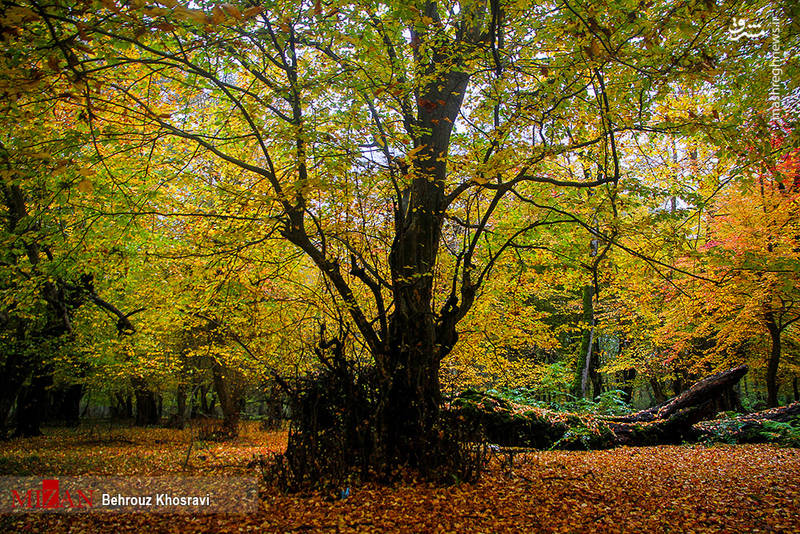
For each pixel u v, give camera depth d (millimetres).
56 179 7051
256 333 10758
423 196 7586
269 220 6355
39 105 5637
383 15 6375
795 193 10586
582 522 4840
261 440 14867
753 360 17141
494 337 10680
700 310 12945
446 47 6207
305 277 10180
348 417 6426
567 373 16172
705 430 11461
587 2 5066
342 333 7156
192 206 8414
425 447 6258
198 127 8141
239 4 4680
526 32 6582
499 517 4977
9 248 8391
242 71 7344
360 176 6363
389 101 6395
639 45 6039
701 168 10062
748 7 5254
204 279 8648
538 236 8828
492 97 6586
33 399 15742
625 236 7387
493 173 5734
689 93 8484
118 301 14508
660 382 22188
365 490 5773
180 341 15312
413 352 6910
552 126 6320
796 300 11438
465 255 7621
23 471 8211
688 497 5715
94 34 4352
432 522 4805
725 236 11984
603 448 10383
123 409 31797
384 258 8703
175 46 6035
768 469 7355
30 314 12422
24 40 4258
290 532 4656
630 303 15438
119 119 6516
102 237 7984
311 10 3650
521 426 10273
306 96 6375
